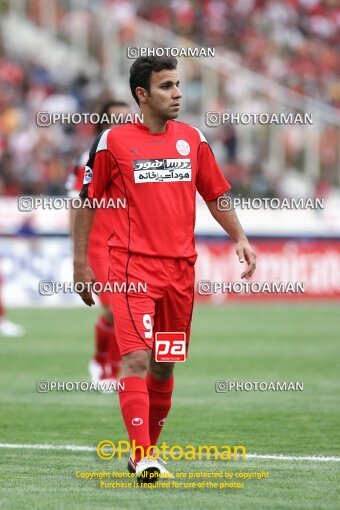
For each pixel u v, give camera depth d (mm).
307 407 32312
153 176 21484
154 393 22422
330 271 71688
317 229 71250
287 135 84125
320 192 83312
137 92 21641
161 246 21438
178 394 34969
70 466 23203
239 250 22344
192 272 21891
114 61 92312
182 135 21938
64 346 48500
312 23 108125
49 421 29672
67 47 97125
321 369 40938
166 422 29547
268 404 32906
